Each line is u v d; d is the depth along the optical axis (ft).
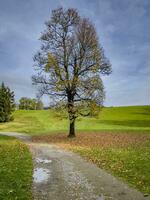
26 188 42.01
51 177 50.42
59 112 132.16
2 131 219.61
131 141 118.52
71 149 93.66
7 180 45.37
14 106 283.79
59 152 85.76
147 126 223.92
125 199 37.76
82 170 56.75
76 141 126.62
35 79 134.41
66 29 136.67
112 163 63.26
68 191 41.55
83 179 48.88
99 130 184.34
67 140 133.28
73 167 60.08
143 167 56.95
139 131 171.73
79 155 78.74
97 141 122.83
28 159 67.97
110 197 38.65
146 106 389.39
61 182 46.85
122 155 74.95
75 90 133.08
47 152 85.51
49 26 137.08
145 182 45.55
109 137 139.85
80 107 130.11
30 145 108.99
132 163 61.77
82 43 134.92
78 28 136.77
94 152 83.15
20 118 290.56
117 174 52.42
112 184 45.34
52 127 238.07
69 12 137.18
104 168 58.59
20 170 53.67
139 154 76.64
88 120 267.80
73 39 136.26
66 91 134.00
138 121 259.19
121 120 268.00
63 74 132.36
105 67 134.00
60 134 168.04
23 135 180.14
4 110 270.67
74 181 47.52
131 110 351.25
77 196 39.17
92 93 130.93
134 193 40.34
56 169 57.77
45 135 167.94
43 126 244.42
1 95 271.90
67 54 135.74
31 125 251.19
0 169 53.16
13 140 138.10
